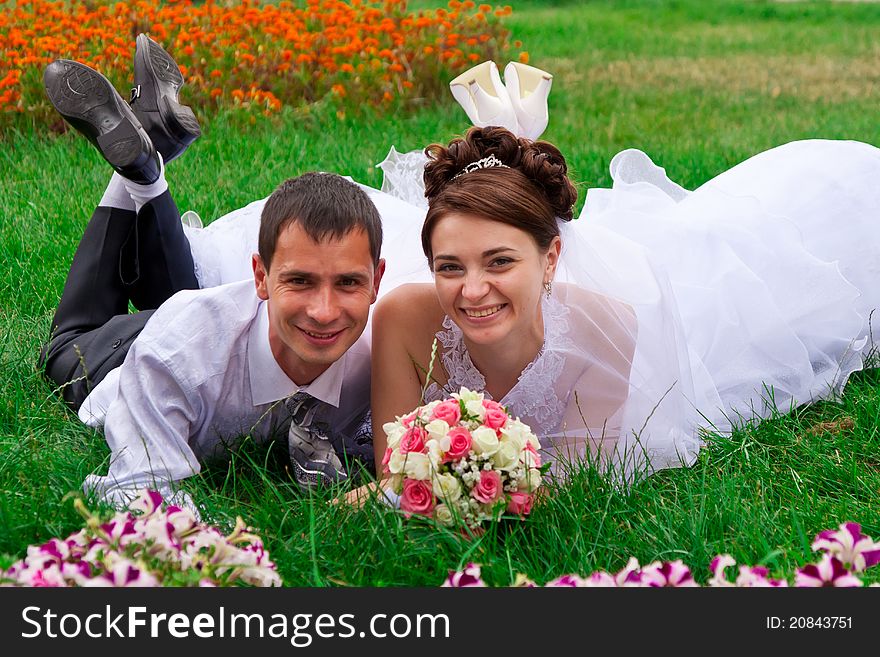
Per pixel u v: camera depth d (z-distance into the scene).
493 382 3.80
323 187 3.38
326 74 9.63
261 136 8.57
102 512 3.20
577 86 12.23
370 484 3.44
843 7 20.47
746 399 4.51
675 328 4.03
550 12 20.05
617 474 3.66
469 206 3.34
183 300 3.65
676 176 7.77
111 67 8.62
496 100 4.27
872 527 3.48
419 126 9.35
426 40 10.30
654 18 19.47
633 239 4.84
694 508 3.49
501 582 3.00
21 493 3.43
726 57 14.93
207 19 9.92
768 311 4.54
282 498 3.45
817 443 4.17
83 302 4.47
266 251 3.39
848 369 4.73
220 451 3.87
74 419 4.16
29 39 8.98
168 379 3.56
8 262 5.75
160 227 4.51
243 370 3.68
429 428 3.16
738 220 4.80
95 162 7.79
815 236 5.02
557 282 3.92
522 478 3.18
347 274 3.33
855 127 9.88
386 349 3.78
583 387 3.88
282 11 10.15
